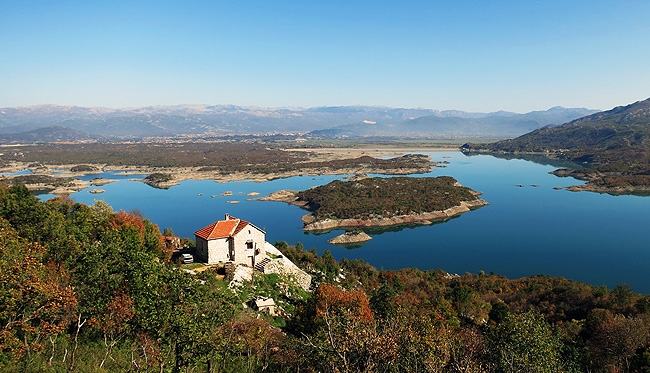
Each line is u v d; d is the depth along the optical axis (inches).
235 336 1526.8
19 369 1216.8
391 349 1242.6
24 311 1175.6
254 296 2561.5
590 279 4571.9
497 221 7135.8
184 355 1230.3
